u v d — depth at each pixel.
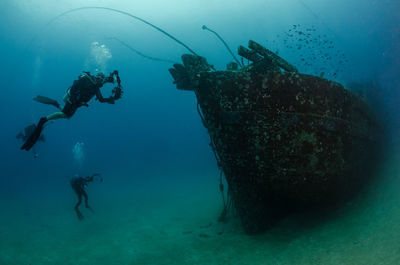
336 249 3.41
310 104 4.34
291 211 5.19
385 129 7.21
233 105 4.40
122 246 5.71
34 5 32.09
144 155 53.91
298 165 4.40
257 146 4.43
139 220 8.09
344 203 4.97
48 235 7.10
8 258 5.41
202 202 9.65
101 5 32.81
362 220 3.92
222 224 6.41
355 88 8.39
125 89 79.88
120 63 60.00
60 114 3.43
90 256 5.27
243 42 49.28
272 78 4.29
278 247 4.21
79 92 3.38
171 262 4.48
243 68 4.96
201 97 4.67
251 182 4.74
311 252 3.61
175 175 20.80
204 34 47.53
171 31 43.69
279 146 4.35
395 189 4.21
